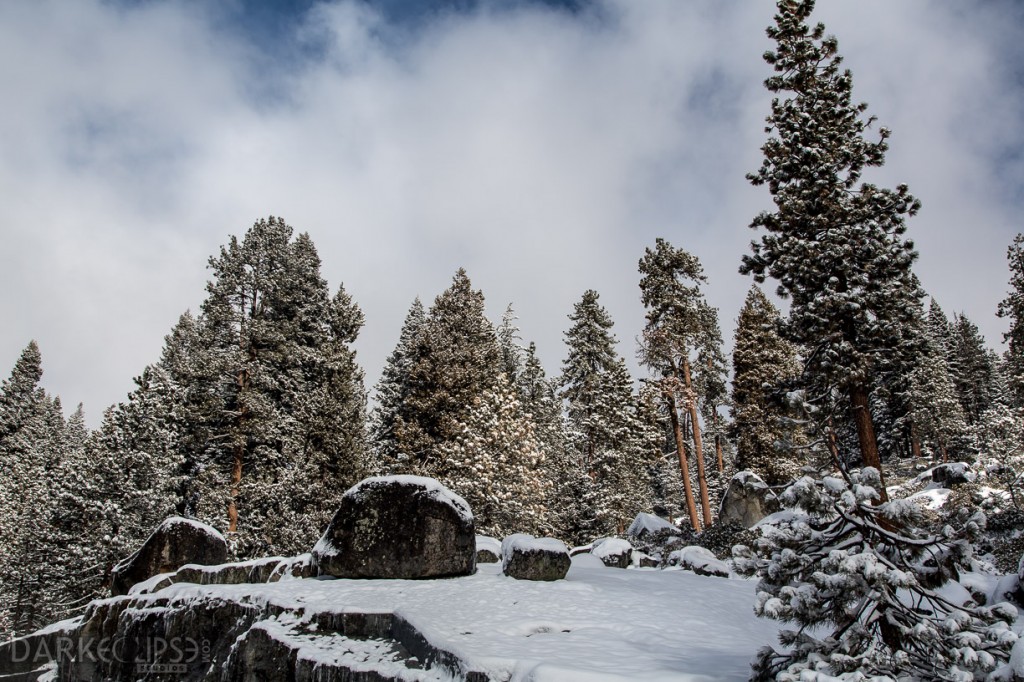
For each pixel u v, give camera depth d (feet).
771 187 80.79
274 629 44.19
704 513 116.47
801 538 25.95
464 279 173.47
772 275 78.38
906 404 169.17
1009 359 109.29
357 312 145.59
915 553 24.53
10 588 131.64
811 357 73.82
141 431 115.75
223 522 107.55
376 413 151.94
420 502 57.82
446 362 124.16
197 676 47.80
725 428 153.58
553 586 51.57
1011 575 44.27
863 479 26.45
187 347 163.73
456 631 38.86
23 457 179.11
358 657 38.93
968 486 90.63
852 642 22.72
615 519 138.00
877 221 72.79
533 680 28.50
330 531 59.00
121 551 103.55
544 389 197.57
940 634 22.20
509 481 124.16
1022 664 19.72
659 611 45.60
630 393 154.30
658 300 130.21
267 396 122.42
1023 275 100.73
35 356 225.97
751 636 40.83
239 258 130.11
